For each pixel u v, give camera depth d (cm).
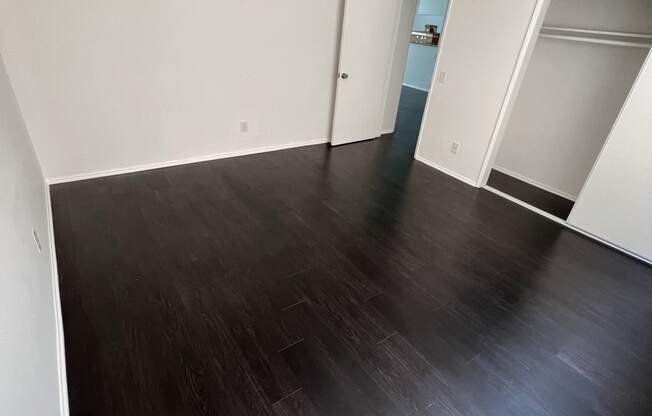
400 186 371
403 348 186
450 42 375
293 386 162
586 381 178
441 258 261
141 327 183
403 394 163
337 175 380
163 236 254
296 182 355
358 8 389
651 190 265
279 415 150
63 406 140
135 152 334
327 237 272
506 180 414
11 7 244
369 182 372
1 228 114
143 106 320
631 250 283
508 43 325
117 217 270
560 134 373
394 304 214
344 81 422
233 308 200
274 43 366
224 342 179
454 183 389
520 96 398
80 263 221
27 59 261
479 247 279
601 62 331
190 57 325
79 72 282
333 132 451
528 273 254
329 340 186
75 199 287
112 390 153
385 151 463
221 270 227
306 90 415
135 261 227
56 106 283
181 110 342
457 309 215
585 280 253
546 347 195
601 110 338
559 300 231
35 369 114
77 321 182
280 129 419
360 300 214
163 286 210
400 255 260
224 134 379
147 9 290
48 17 257
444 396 164
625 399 171
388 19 423
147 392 154
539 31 334
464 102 377
